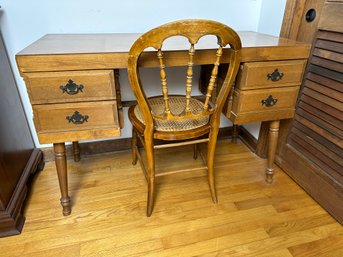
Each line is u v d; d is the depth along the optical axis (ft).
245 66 3.47
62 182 3.73
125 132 5.52
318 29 3.77
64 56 2.85
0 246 3.44
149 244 3.52
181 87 5.30
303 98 4.24
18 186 3.89
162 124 3.65
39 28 4.18
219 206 4.18
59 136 3.28
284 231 3.75
